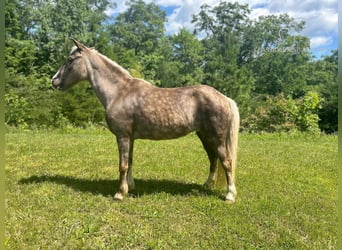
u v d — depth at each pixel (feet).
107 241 11.85
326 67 149.48
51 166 21.74
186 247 11.53
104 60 15.88
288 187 18.45
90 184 17.75
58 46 92.99
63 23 104.94
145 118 14.88
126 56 101.76
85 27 109.70
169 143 33.50
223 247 11.62
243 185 18.43
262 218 13.92
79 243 11.47
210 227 13.07
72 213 13.82
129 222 13.21
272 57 145.69
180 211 14.43
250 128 54.80
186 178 19.74
